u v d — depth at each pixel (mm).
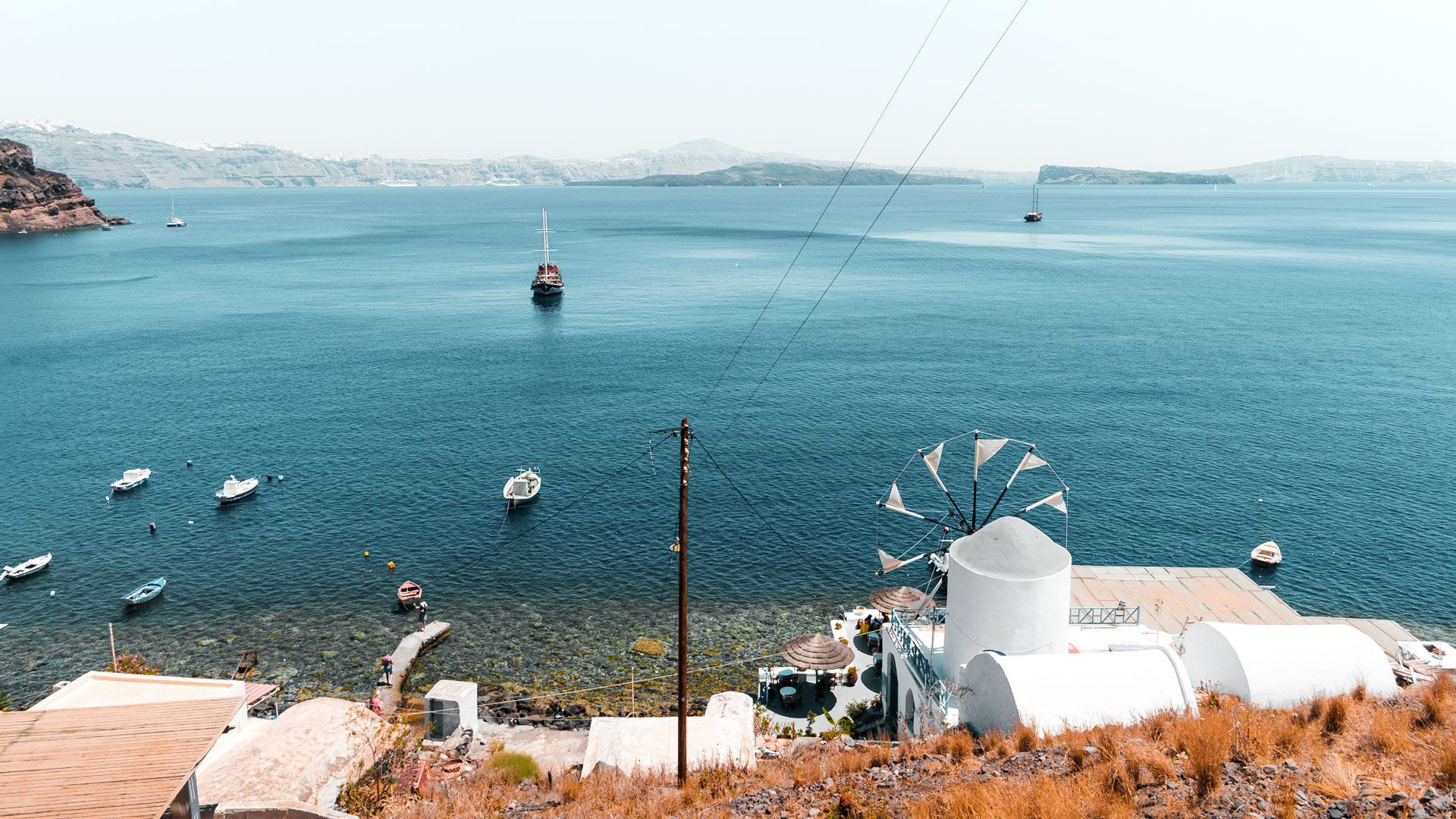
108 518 71500
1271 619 45688
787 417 97000
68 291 187625
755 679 49219
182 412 100312
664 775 29656
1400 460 81625
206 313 162250
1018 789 20031
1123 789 19172
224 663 51062
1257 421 93125
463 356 128125
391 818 27953
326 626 55156
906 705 35625
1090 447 86188
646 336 141500
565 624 55625
